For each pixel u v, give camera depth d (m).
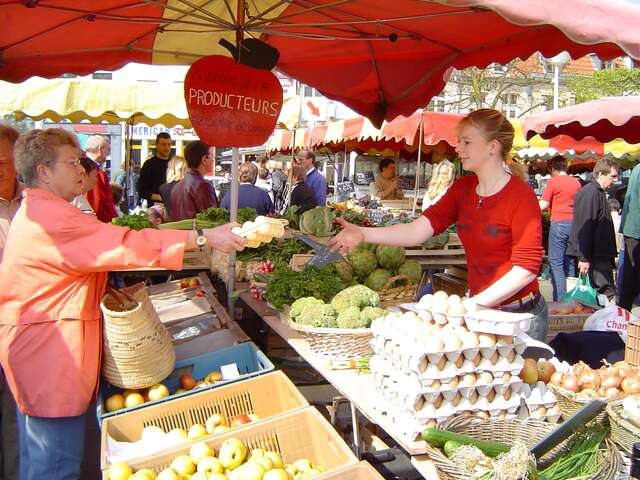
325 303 3.30
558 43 3.53
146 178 8.58
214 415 2.73
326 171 20.62
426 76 4.69
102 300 2.81
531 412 2.26
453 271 6.13
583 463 1.99
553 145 10.05
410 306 2.47
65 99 7.21
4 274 2.59
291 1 3.79
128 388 2.85
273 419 2.50
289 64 5.15
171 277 5.16
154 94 7.41
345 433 3.50
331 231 5.03
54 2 3.50
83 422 2.75
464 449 1.87
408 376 2.17
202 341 3.50
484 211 2.80
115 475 2.22
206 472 2.28
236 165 4.02
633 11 2.07
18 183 3.62
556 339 4.17
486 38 4.02
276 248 4.64
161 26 4.49
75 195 2.71
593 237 7.31
